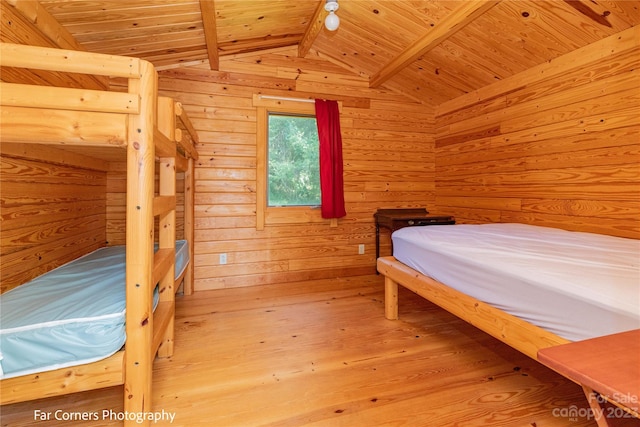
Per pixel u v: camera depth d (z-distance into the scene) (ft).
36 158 5.83
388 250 12.47
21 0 5.14
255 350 6.24
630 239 6.15
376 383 5.14
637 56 6.61
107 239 9.77
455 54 9.36
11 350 3.47
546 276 4.00
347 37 10.13
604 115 7.23
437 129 13.03
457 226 8.09
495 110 10.29
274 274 11.05
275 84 10.89
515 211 9.64
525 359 5.90
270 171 11.18
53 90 3.57
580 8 6.55
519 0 6.80
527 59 8.66
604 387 1.74
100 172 9.30
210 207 10.33
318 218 11.51
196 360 5.85
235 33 9.07
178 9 7.07
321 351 6.21
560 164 8.27
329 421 4.27
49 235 6.68
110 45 7.93
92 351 3.70
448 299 5.65
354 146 11.98
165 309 5.70
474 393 4.87
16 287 5.15
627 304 3.09
